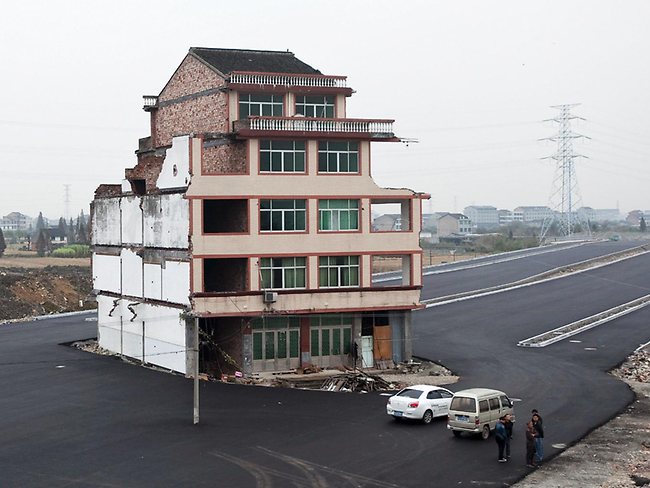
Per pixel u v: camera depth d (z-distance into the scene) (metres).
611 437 37.34
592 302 84.75
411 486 30.27
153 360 56.56
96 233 66.56
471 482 30.75
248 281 52.53
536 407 43.47
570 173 181.50
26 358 59.34
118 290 62.34
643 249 134.88
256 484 30.53
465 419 36.59
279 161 53.41
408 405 39.53
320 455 34.31
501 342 65.69
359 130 54.50
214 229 57.41
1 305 89.44
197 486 30.36
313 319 54.75
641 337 67.38
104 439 37.12
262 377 52.50
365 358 55.88
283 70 62.44
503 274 106.62
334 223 54.84
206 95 59.84
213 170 56.22
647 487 30.47
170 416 41.47
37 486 30.45
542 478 31.34
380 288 55.25
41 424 39.91
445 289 94.38
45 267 133.50
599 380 51.00
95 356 60.81
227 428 39.06
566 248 142.88
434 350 62.34
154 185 59.72
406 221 57.19
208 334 54.47
